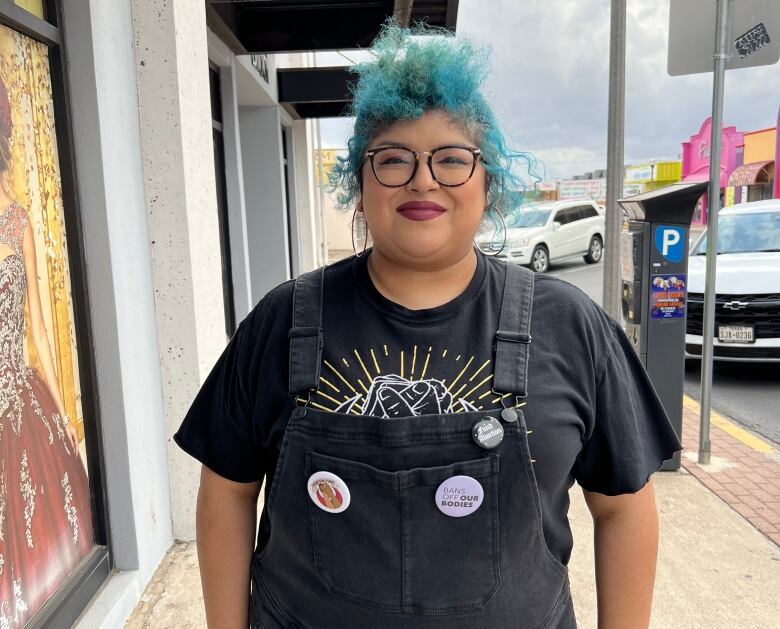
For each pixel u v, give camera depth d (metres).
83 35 2.37
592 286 13.17
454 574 1.04
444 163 1.10
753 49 3.65
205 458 1.27
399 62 1.13
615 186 4.84
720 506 3.53
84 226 2.45
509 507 1.04
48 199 2.26
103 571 2.53
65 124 2.35
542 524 1.09
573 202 16.89
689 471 4.01
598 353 1.15
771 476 3.93
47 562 2.17
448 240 1.10
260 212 8.23
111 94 2.52
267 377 1.14
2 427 1.94
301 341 1.11
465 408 1.05
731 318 5.84
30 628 2.02
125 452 2.58
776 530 3.29
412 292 1.13
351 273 1.17
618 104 4.75
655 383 3.87
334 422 1.05
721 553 3.07
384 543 1.04
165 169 2.82
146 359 2.79
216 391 1.27
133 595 2.57
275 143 8.11
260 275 8.31
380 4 5.52
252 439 1.22
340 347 1.10
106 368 2.53
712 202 3.80
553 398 1.08
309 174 10.95
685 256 3.78
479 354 1.09
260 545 1.28
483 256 1.22
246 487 1.29
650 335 3.83
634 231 3.82
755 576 2.89
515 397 1.06
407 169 1.10
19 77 2.10
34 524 2.10
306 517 1.08
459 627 1.06
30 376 2.10
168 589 2.70
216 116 5.80
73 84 2.39
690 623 2.57
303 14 5.55
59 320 2.31
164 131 2.79
